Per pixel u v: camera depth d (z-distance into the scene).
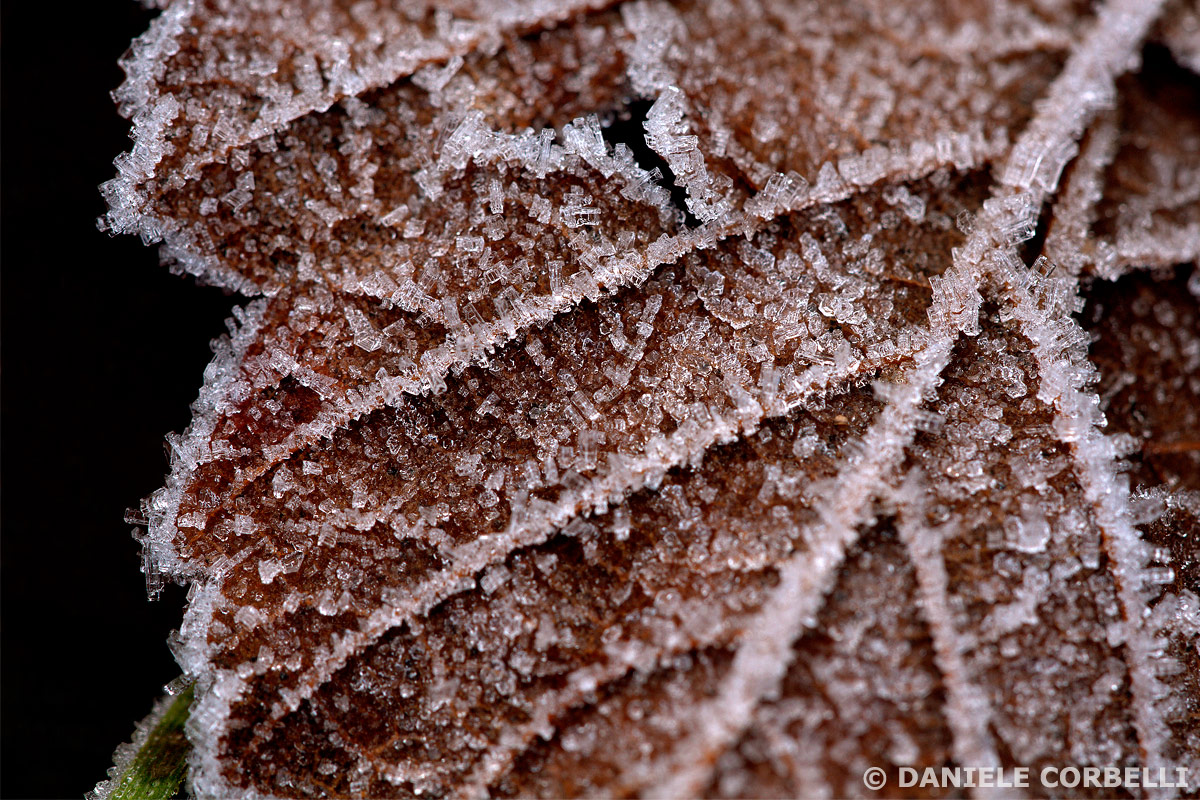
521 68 0.09
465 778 0.09
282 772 0.09
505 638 0.09
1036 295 0.09
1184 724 0.09
